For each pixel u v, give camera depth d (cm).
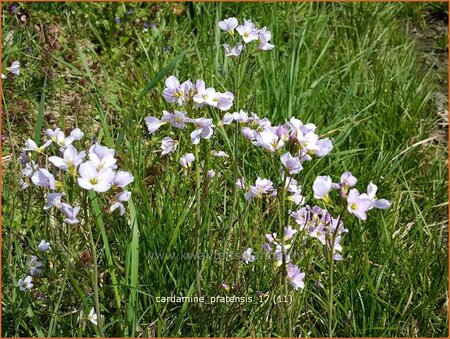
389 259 38
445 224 46
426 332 35
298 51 53
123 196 25
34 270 33
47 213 33
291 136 26
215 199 39
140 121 47
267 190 30
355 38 68
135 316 30
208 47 58
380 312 35
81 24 60
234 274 33
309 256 32
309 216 31
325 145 27
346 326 34
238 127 35
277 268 31
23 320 32
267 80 52
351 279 35
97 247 37
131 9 61
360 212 25
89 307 33
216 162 40
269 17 66
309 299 37
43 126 49
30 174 33
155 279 35
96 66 56
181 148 42
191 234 36
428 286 37
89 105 52
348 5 72
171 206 38
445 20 81
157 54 55
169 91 29
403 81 59
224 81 52
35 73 53
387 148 51
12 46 53
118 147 38
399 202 45
